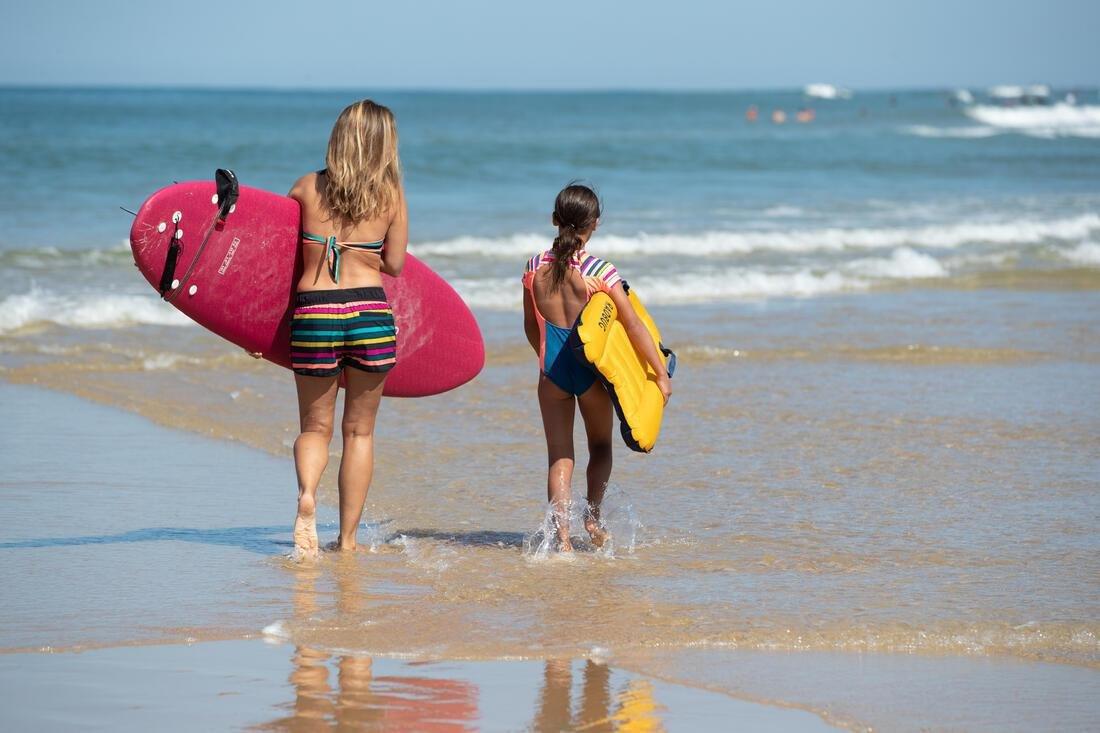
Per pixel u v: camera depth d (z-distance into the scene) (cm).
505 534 1180
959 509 1271
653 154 8625
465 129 12988
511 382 2025
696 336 2467
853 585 1006
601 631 885
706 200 5750
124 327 2500
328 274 1051
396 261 1082
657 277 3300
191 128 11538
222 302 1088
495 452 1542
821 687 786
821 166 8019
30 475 1381
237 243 1080
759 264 3688
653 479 1404
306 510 1067
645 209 5300
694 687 783
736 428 1681
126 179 5756
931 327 2588
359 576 1023
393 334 1080
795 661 834
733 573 1041
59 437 1588
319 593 971
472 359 1246
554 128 13700
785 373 2100
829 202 5703
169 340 2380
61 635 858
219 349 2302
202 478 1400
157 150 7638
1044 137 12306
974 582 1016
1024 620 916
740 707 752
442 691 768
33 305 2609
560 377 1098
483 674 800
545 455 1530
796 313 2808
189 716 719
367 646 848
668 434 1641
